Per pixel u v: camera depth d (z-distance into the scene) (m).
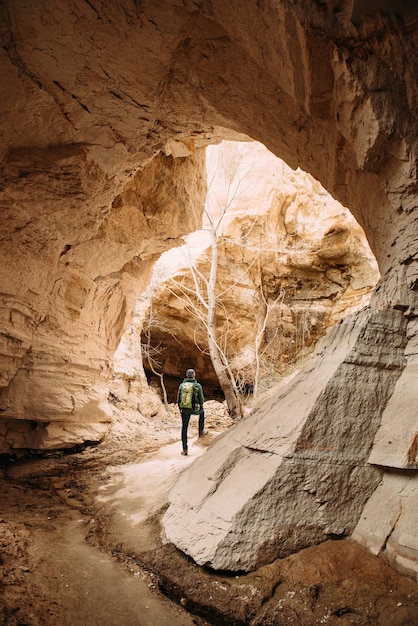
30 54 3.71
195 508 3.41
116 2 3.33
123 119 4.51
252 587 2.63
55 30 3.52
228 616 2.51
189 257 11.34
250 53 3.53
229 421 10.75
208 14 3.38
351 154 3.51
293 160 4.53
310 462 2.97
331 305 15.20
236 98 4.12
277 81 3.60
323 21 2.85
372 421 3.02
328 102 3.40
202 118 4.64
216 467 3.63
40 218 5.25
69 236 5.86
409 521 2.61
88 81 4.03
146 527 3.79
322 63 3.11
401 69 2.88
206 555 2.87
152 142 4.97
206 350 15.71
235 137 5.72
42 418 6.41
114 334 8.82
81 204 5.26
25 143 4.53
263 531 2.86
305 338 15.42
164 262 13.99
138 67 3.90
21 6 3.33
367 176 3.44
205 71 3.95
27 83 3.94
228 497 3.19
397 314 3.18
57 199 5.04
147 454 7.00
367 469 2.93
